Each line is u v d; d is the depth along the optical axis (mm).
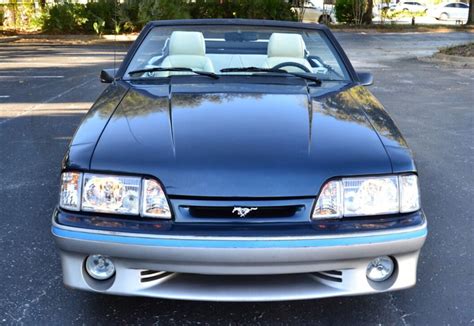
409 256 2412
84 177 2357
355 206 2350
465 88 9875
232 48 3762
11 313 2742
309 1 26812
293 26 3947
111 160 2355
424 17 39469
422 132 6602
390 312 2807
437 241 3619
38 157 5285
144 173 2303
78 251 2311
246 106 2865
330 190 2318
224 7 21781
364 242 2283
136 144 2441
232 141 2449
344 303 2879
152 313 2756
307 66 3682
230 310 2799
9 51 14938
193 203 2264
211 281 2385
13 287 2982
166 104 2900
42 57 13570
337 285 2406
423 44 19375
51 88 9039
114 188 2322
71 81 9781
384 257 2402
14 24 20953
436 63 13734
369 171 2367
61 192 2414
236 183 2260
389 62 13984
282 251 2221
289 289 2381
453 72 12062
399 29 25109
